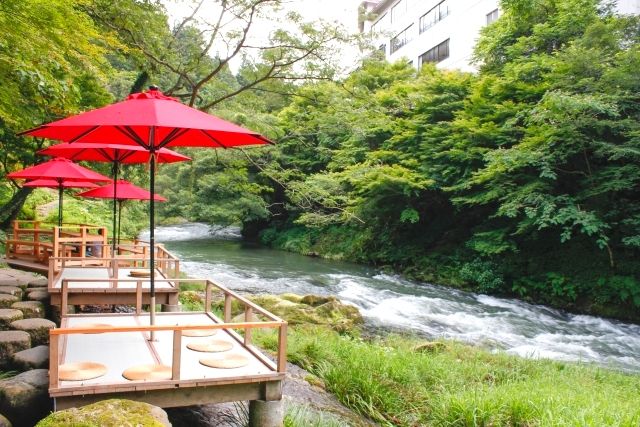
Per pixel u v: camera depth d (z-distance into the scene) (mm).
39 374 4211
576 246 15555
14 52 5488
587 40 14523
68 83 7090
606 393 6781
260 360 4500
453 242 20000
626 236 13875
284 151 23734
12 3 4699
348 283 17594
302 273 19297
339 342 8484
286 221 30188
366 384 6406
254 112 14523
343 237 25000
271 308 11438
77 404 3656
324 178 18328
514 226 16750
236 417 4996
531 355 9672
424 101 19094
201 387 4004
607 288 14297
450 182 18391
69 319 5676
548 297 15484
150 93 4410
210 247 27422
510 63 17062
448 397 5961
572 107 12625
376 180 18703
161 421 3016
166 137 4715
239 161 15453
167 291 7215
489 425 5418
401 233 22094
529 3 13672
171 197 28203
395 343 9742
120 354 4547
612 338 12070
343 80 13094
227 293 5500
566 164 14898
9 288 7043
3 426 3668
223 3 12305
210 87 14438
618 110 13078
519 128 15109
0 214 13156
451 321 13109
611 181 13375
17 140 13172
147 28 12305
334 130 14266
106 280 6125
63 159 9055
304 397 5957
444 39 27391
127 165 15625
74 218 17250
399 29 32844
